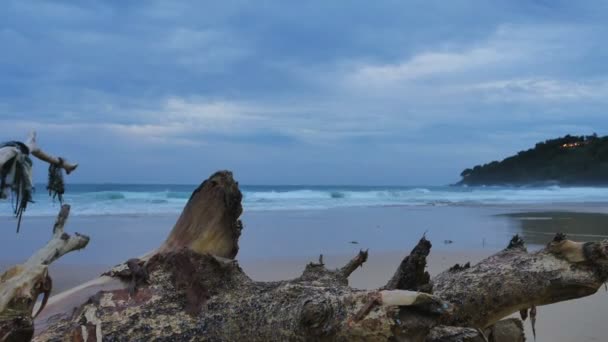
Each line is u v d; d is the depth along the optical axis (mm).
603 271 3197
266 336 2719
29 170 2258
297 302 2701
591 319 5355
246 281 3105
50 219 15625
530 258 3383
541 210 22078
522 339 3969
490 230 13562
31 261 2461
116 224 14656
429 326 2305
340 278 3332
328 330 2412
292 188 63469
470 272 3436
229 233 3453
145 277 3072
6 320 2174
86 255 9219
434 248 10070
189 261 3082
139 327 2848
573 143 85500
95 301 2955
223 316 2867
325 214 19031
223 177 3482
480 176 105625
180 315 2904
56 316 2963
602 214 19406
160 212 18875
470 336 2775
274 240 11352
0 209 17297
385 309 2297
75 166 2621
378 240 11445
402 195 34281
